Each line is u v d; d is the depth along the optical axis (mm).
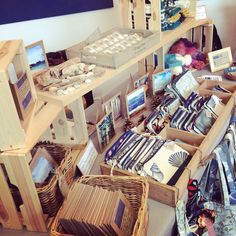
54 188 1089
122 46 1407
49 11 1552
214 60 2135
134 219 1075
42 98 1144
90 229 937
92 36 1529
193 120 1528
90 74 1265
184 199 1236
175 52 2143
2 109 854
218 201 1423
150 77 1857
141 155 1287
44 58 1393
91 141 1434
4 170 989
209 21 2127
